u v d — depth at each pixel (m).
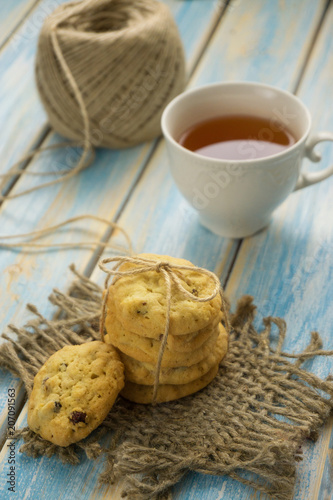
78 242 0.71
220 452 0.58
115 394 0.59
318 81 0.81
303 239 0.69
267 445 0.56
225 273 0.68
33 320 0.64
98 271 0.68
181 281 0.59
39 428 0.58
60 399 0.58
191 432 0.59
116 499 0.57
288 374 0.61
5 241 0.71
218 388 0.61
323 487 0.57
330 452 0.58
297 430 0.58
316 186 0.72
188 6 0.90
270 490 0.56
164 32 0.72
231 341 0.63
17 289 0.68
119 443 0.59
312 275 0.67
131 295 0.59
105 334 0.63
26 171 0.75
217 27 0.87
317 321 0.64
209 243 0.70
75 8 0.73
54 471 0.58
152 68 0.72
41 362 0.62
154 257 0.61
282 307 0.65
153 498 0.57
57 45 0.71
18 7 0.88
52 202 0.74
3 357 0.63
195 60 0.84
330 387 0.59
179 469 0.57
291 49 0.84
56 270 0.69
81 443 0.58
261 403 0.59
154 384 0.59
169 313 0.57
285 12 0.87
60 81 0.72
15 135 0.79
